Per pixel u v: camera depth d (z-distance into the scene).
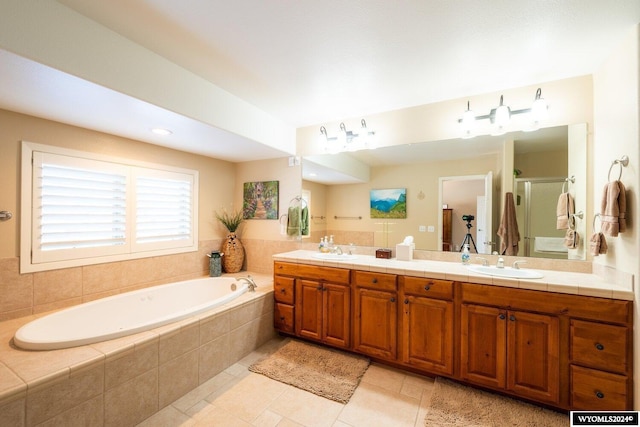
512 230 2.30
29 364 1.41
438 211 2.60
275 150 3.11
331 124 3.15
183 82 2.03
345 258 2.73
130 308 2.46
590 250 1.85
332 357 2.45
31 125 2.02
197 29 1.61
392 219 2.80
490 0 1.36
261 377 2.17
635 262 1.51
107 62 1.60
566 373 1.68
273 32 1.63
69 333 2.02
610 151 1.78
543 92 2.20
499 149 2.35
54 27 1.40
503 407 1.81
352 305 2.43
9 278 1.93
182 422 1.70
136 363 1.67
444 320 2.03
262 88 2.35
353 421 1.72
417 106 2.70
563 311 1.68
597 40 1.66
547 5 1.39
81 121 2.15
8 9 1.26
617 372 1.55
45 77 1.49
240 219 3.65
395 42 1.71
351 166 3.01
